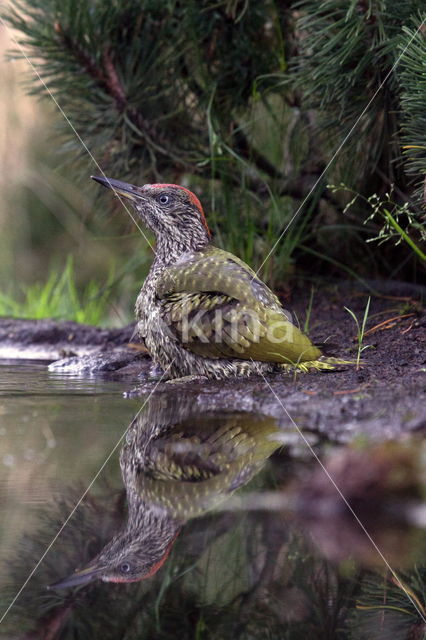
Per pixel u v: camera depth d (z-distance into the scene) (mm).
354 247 13656
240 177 13266
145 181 13445
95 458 6145
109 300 16312
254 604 3889
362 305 12203
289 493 5098
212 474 5680
